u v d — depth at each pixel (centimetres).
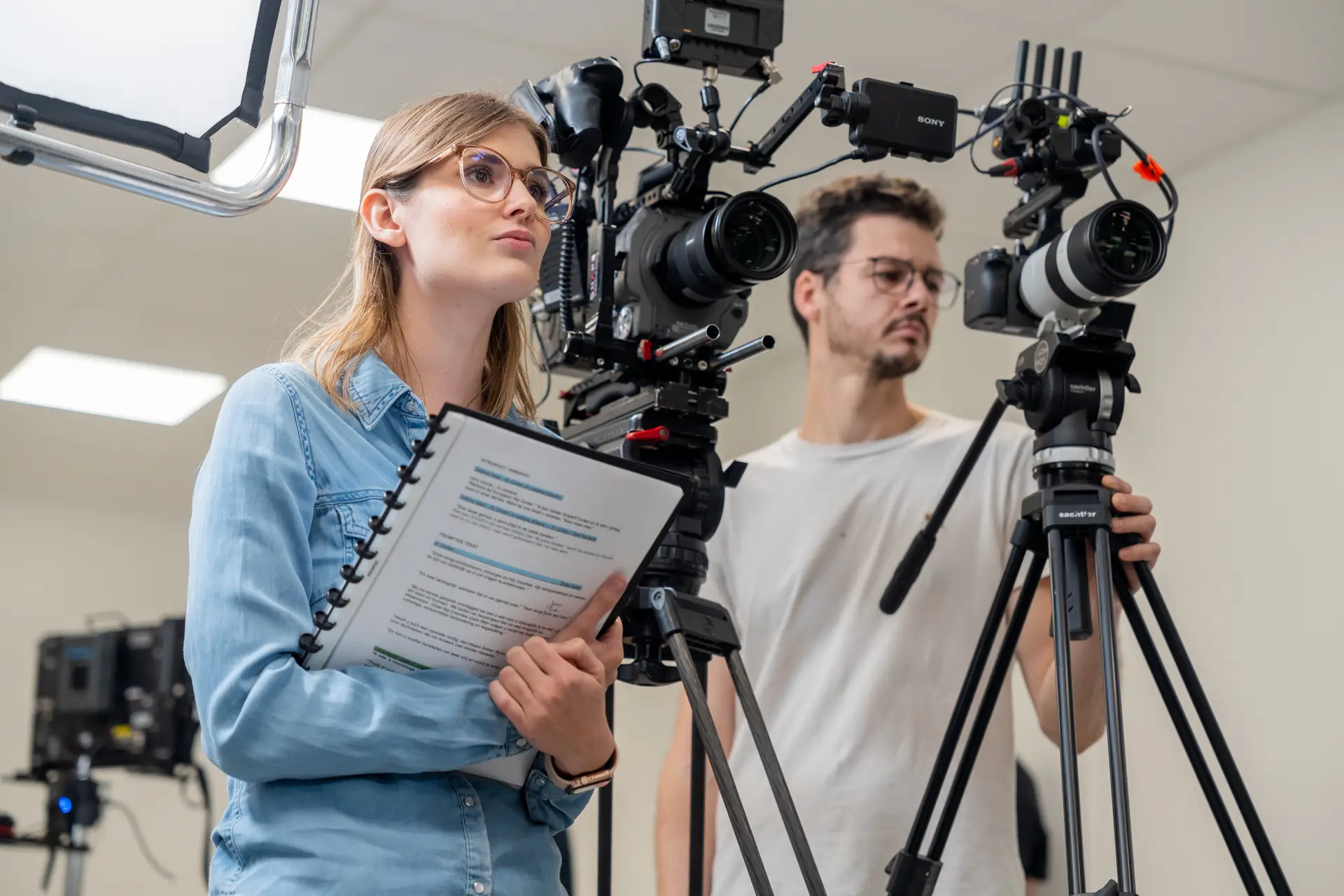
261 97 110
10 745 639
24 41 99
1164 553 362
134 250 409
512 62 309
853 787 200
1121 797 141
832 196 237
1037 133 183
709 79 169
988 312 183
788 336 479
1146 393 375
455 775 110
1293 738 321
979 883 194
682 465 166
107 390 534
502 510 102
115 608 675
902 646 206
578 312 177
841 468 224
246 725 99
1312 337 330
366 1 286
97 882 633
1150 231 169
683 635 138
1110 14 291
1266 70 315
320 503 110
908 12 290
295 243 403
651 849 571
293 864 101
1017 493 214
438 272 120
